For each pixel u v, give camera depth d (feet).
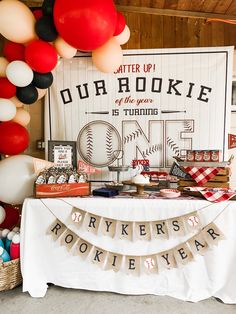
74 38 7.19
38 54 7.44
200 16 10.25
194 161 8.13
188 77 9.45
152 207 7.08
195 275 7.09
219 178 7.87
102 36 7.25
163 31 10.30
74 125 9.91
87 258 7.33
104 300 7.20
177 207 7.04
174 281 7.19
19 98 8.23
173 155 9.65
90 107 9.82
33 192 7.97
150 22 10.28
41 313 6.70
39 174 7.55
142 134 9.71
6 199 8.23
